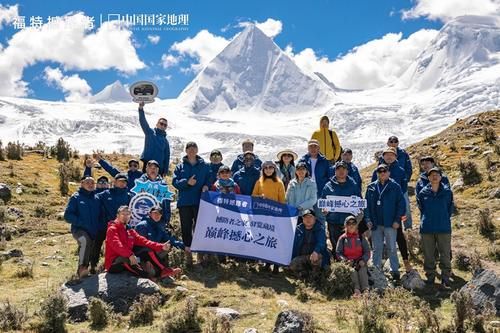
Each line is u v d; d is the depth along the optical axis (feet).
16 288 32.24
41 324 26.45
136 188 36.22
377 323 26.55
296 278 35.06
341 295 31.94
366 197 36.01
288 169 40.98
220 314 27.37
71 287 29.78
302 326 25.40
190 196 36.55
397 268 34.94
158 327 26.76
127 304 28.94
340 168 36.01
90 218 33.40
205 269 35.27
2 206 49.21
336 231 36.19
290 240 35.70
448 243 33.65
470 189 54.44
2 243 41.32
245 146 40.70
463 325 26.14
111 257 31.50
